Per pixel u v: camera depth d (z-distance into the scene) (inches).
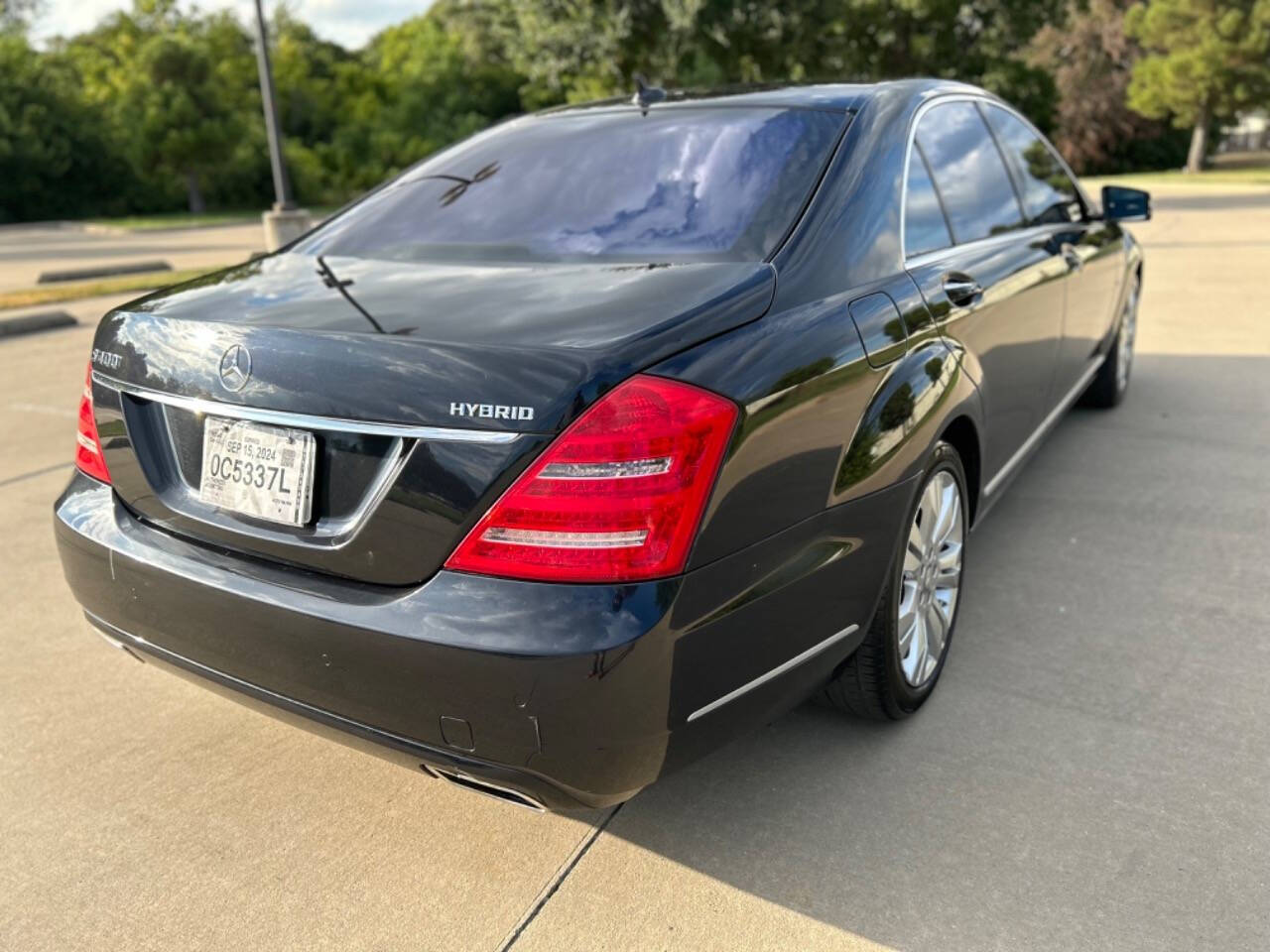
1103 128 2022.6
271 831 87.9
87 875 82.8
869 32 887.7
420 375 66.4
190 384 76.9
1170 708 100.3
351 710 70.9
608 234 90.4
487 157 111.7
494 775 67.5
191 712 107.0
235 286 89.3
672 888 79.6
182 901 79.7
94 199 1574.8
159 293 92.3
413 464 66.3
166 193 1630.2
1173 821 84.1
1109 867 79.3
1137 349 258.4
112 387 83.9
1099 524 147.2
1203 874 78.2
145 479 81.7
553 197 98.7
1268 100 1755.7
